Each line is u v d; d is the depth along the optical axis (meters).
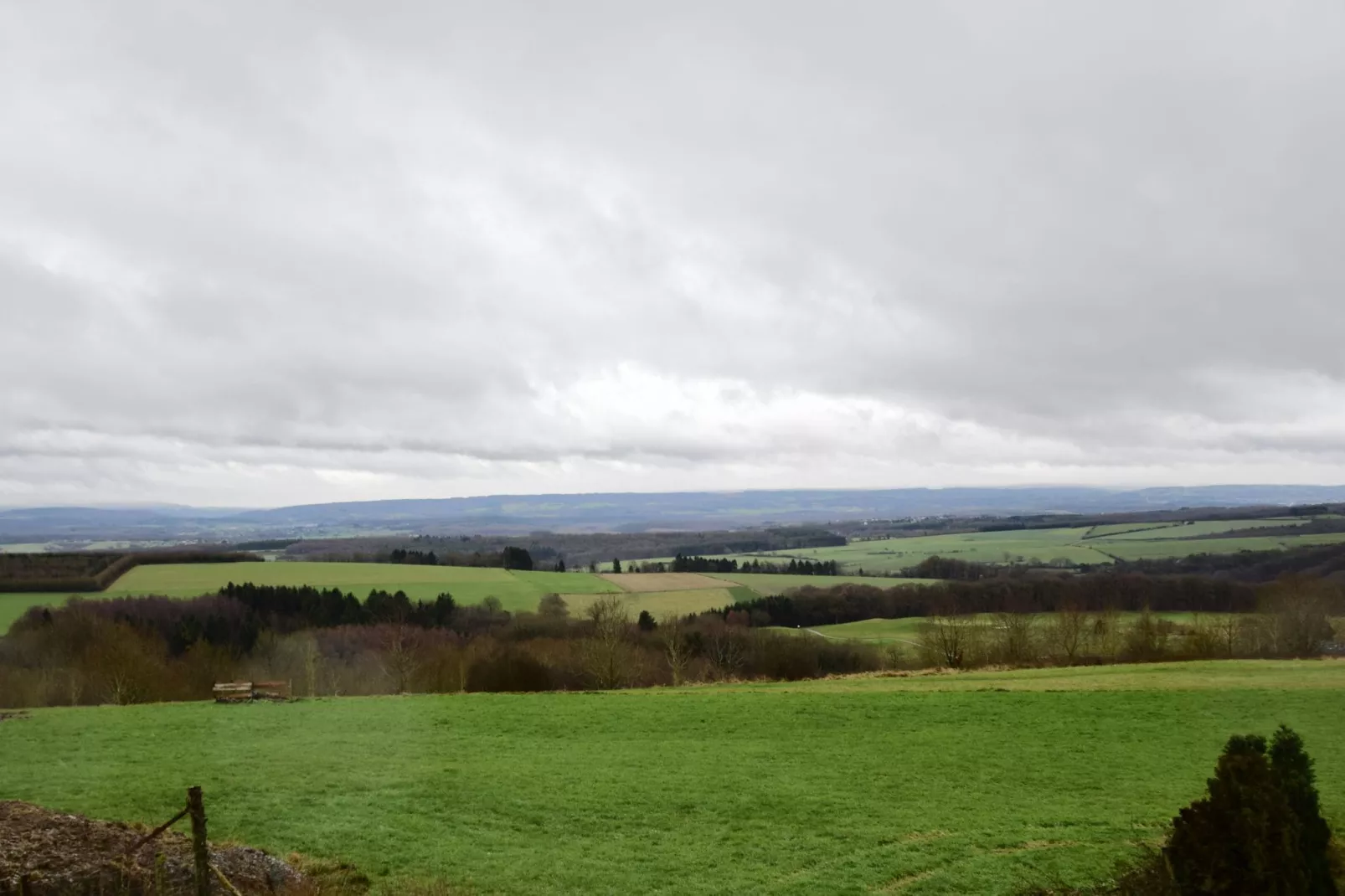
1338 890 18.95
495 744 35.03
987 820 25.88
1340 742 35.12
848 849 23.58
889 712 41.19
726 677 77.31
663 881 21.38
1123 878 20.94
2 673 64.62
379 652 79.88
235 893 17.12
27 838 19.70
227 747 33.28
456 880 20.86
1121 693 44.84
